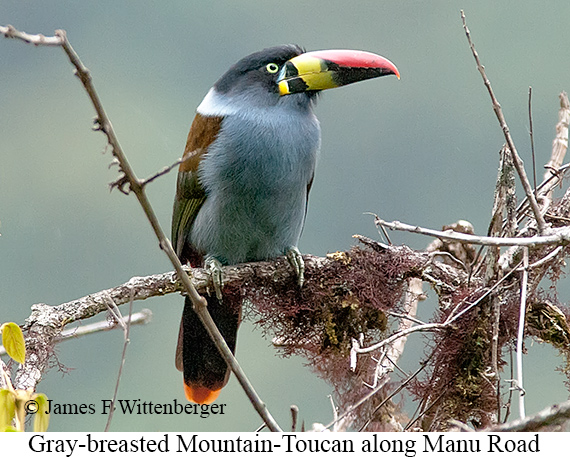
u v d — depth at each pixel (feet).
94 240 57.82
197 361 31.37
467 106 63.16
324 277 29.78
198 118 32.07
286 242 31.63
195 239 32.04
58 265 56.54
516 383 23.71
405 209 59.77
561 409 18.01
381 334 29.50
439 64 65.00
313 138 31.42
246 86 31.32
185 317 31.30
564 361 28.81
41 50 67.36
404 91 63.93
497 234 26.55
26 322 26.08
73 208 59.67
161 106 65.82
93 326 27.04
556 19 65.21
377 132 61.82
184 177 31.73
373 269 29.50
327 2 68.03
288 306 29.91
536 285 27.35
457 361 27.48
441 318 27.78
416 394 28.14
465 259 31.55
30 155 63.57
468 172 61.00
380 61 31.27
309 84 31.09
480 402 27.32
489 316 27.02
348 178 60.75
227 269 29.91
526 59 63.82
